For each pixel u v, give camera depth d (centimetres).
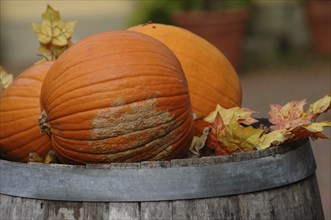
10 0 1121
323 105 256
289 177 234
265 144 241
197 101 277
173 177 218
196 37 289
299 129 239
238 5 896
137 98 229
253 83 865
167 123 233
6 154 265
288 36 1005
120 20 1132
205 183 220
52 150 255
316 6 965
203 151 254
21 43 1122
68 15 1132
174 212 218
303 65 946
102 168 218
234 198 223
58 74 238
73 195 219
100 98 229
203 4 891
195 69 279
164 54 241
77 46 242
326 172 541
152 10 893
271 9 1004
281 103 757
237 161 224
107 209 217
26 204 225
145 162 218
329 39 973
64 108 233
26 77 263
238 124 244
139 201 217
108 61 233
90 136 230
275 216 229
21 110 257
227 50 899
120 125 229
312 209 243
